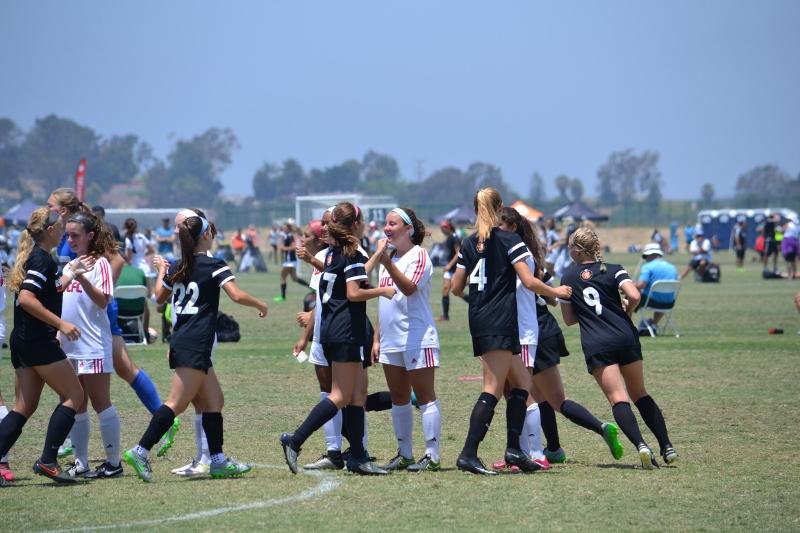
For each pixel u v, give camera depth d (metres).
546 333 33.69
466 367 56.31
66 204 33.09
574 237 33.84
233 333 70.56
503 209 32.53
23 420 31.19
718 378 51.06
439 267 199.00
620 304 33.44
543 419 33.97
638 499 28.19
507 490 29.52
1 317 37.28
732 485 29.78
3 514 27.03
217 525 25.70
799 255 137.88
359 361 31.84
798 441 36.38
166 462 34.78
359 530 25.11
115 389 50.25
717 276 133.38
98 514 26.98
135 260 79.06
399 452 33.31
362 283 31.50
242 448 36.56
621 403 32.41
